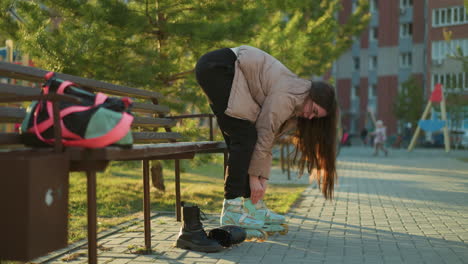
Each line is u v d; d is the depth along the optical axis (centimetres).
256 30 759
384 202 680
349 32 1376
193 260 348
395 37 4812
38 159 192
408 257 363
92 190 224
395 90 4825
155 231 456
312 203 666
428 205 651
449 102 3381
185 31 674
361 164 1627
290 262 344
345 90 5122
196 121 746
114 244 400
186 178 1084
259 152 367
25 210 186
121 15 625
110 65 655
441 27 4303
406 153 2616
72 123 227
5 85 265
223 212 396
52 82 246
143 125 427
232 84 362
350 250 384
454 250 387
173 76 765
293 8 879
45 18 628
